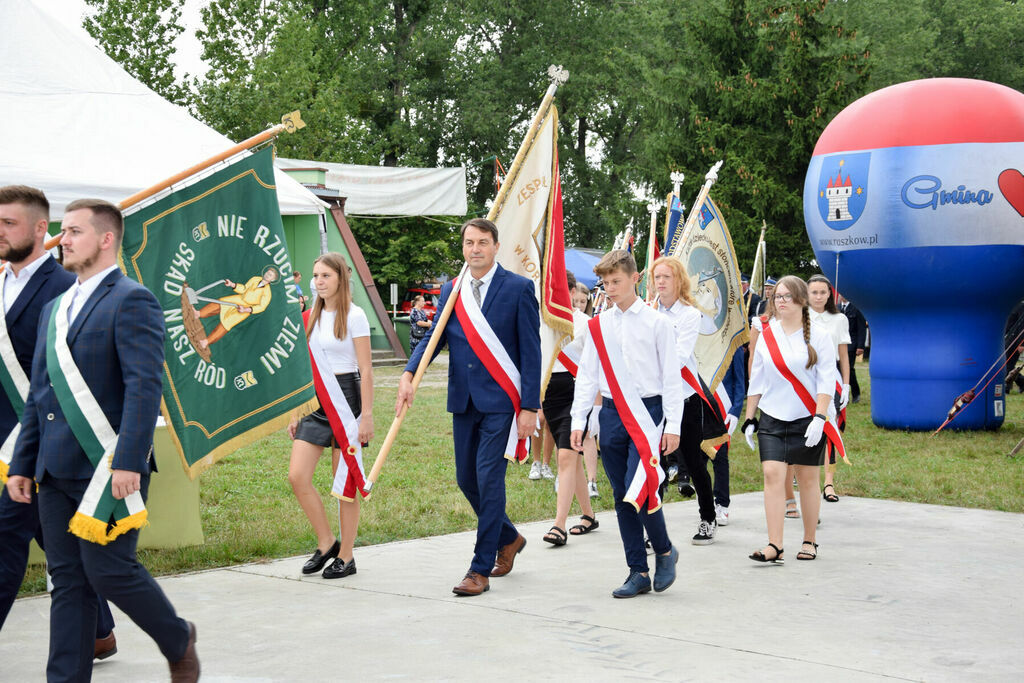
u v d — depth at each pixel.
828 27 25.64
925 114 13.39
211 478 9.33
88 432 3.61
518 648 4.59
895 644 4.70
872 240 13.68
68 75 9.72
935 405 13.99
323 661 4.39
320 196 21.58
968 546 7.03
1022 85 43.50
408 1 42.00
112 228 3.76
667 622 5.05
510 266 6.60
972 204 13.10
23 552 4.09
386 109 41.03
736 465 11.16
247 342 5.55
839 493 9.44
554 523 7.77
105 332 3.65
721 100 26.55
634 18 40.12
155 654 4.56
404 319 26.73
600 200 43.72
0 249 4.21
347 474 5.98
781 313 6.58
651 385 5.58
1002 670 4.31
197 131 10.09
